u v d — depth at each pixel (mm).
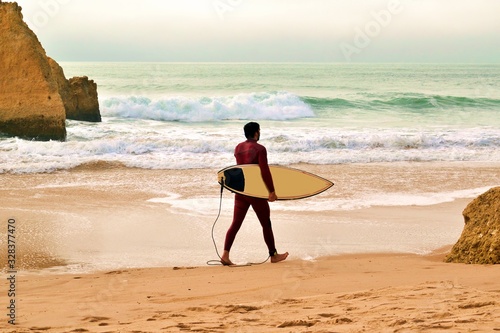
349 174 40125
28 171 40656
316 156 47094
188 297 15688
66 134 54719
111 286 17438
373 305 12773
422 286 14695
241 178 20922
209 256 22188
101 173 40375
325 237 24766
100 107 76688
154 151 48938
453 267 18734
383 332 10258
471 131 62312
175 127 67812
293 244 23734
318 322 11547
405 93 110062
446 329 10203
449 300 12734
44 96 53875
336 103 91438
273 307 13539
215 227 26234
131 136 56219
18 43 54375
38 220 27375
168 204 30797
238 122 76375
